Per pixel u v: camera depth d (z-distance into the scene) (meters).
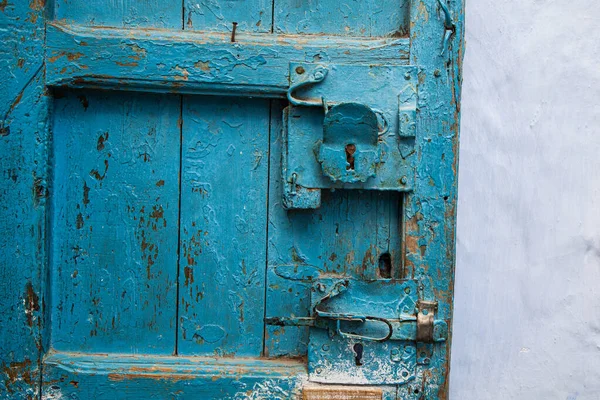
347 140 1.09
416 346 1.13
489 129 1.34
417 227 1.13
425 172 1.13
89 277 1.17
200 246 1.17
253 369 1.14
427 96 1.13
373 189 1.12
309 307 1.16
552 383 1.35
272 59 1.13
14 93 1.12
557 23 1.33
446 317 1.13
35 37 1.12
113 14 1.15
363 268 1.16
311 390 1.12
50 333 1.16
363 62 1.13
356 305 1.12
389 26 1.17
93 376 1.13
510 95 1.34
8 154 1.12
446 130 1.13
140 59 1.12
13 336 1.13
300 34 1.16
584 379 1.34
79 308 1.17
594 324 1.35
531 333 1.35
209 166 1.17
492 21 1.33
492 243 1.35
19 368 1.13
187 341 1.17
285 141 1.13
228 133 1.16
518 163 1.34
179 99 1.16
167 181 1.17
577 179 1.34
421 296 1.13
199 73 1.13
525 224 1.35
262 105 1.16
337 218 1.17
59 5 1.15
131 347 1.17
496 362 1.35
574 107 1.34
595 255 1.35
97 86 1.13
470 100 1.34
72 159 1.16
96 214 1.17
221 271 1.17
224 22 1.16
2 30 1.11
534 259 1.35
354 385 1.13
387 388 1.13
